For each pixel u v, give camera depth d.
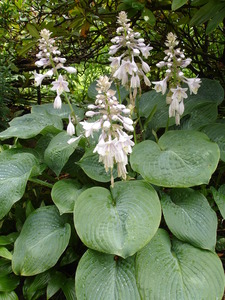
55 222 0.65
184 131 0.70
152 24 0.86
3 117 1.09
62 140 0.75
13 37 1.34
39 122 0.86
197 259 0.54
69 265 0.67
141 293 0.50
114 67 0.65
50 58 0.63
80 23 1.04
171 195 0.66
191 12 1.03
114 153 0.53
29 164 0.72
